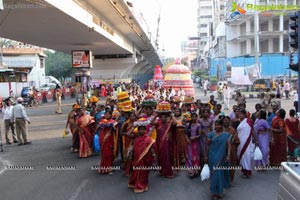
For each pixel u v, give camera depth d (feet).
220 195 21.13
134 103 42.01
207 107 27.96
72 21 47.93
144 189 22.65
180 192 22.31
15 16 43.62
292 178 11.12
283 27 177.88
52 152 35.88
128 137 25.49
